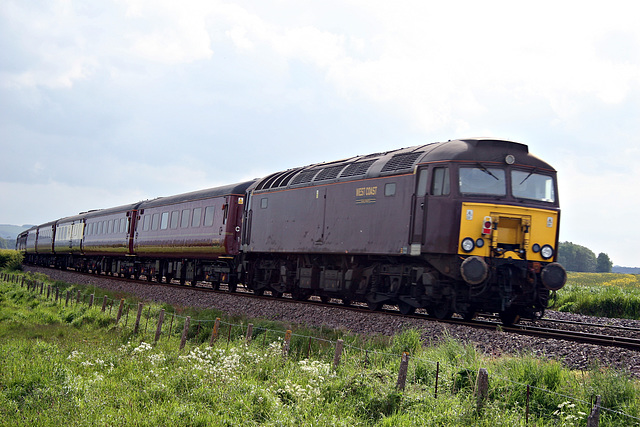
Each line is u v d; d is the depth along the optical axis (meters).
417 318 14.52
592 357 10.45
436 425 7.53
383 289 16.69
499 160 14.47
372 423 8.03
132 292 27.89
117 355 12.40
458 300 14.42
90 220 44.16
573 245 148.62
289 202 20.56
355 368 10.34
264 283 22.92
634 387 8.24
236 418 7.97
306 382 9.67
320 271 19.55
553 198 14.87
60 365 10.17
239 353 11.84
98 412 8.06
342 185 17.78
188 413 8.10
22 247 70.00
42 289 28.95
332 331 14.55
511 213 14.17
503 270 13.98
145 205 35.31
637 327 17.30
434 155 14.78
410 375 9.52
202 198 27.94
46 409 8.06
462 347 10.83
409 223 15.05
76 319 19.27
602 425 7.27
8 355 11.34
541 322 17.06
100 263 43.09
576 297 23.25
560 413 7.54
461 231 13.96
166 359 11.84
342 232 17.58
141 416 7.97
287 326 15.31
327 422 7.73
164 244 31.39
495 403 7.93
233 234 25.25
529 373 8.92
